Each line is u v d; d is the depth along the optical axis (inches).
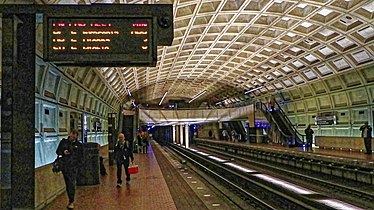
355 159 724.7
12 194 218.1
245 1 711.7
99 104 964.6
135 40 227.5
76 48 224.2
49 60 222.4
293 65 1212.5
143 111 1812.3
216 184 724.7
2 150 222.4
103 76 847.7
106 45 225.8
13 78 221.1
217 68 1391.5
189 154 1604.3
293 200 490.9
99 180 549.0
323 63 1083.3
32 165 219.8
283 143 1430.9
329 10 755.4
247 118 1760.6
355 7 717.3
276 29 882.8
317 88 1272.1
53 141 466.9
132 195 450.0
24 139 219.9
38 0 324.2
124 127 1656.0
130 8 227.8
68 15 223.8
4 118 222.2
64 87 534.3
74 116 616.1
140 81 1521.9
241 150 1583.4
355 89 1064.8
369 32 833.5
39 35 367.9
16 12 220.4
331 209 418.6
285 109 1601.9
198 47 1032.2
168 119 1865.2
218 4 715.4
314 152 978.7
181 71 1433.3
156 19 229.0
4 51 220.7
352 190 604.7
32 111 221.5
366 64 950.4
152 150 1637.6
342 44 943.7
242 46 1042.1
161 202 405.1
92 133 826.2
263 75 1444.4
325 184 702.5
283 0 705.6
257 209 482.0
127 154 556.4
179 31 840.9
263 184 639.1
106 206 383.6
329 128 1243.2
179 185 610.5
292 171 915.4
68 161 368.5
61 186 474.9
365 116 1047.6
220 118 1892.2
